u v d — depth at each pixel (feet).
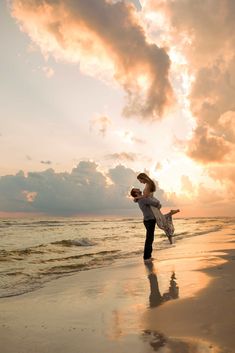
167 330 9.61
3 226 116.78
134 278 18.47
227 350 7.91
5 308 13.43
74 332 10.04
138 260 26.86
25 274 22.22
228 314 10.70
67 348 8.80
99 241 47.91
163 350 8.17
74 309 12.84
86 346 8.84
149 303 12.91
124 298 14.07
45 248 39.32
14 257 31.63
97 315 11.80
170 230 29.81
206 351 7.94
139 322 10.60
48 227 107.24
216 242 37.88
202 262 22.38
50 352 8.61
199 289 14.46
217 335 8.89
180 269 20.18
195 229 77.87
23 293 16.38
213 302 12.23
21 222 162.30
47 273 22.61
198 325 9.78
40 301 14.47
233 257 23.93
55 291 16.44
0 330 10.54
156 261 24.95
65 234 70.74
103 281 18.34
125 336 9.36
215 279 16.35
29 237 63.77
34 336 9.87
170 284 16.03
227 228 76.02
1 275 21.84
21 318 11.87
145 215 27.43
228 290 13.97
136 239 50.83
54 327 10.66
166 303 12.66
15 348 8.98
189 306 11.93
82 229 91.86
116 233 69.51
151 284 16.47
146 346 8.50
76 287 17.19
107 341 9.09
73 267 25.07
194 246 34.45
